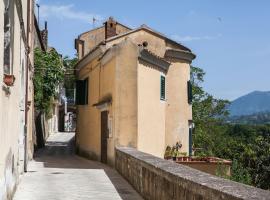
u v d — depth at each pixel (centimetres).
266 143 3575
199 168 2073
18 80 1198
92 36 3428
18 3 1052
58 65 2972
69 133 5847
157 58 2170
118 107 1922
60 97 5909
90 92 2573
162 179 932
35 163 2089
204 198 665
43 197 1152
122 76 1934
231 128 5334
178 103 2586
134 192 1258
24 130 1578
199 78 4866
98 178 1559
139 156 1320
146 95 2073
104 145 2145
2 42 782
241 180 2055
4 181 864
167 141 2517
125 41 1941
